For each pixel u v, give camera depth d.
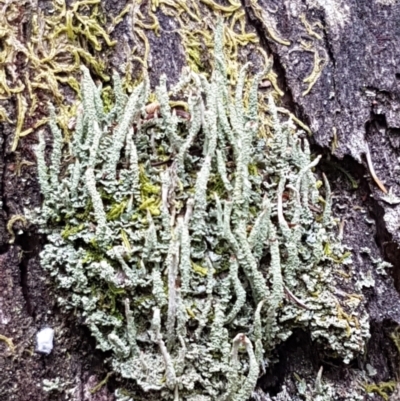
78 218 0.09
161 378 0.09
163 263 0.09
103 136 0.09
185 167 0.09
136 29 0.10
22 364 0.09
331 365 0.10
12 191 0.09
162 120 0.09
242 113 0.09
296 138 0.10
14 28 0.10
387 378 0.10
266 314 0.09
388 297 0.10
